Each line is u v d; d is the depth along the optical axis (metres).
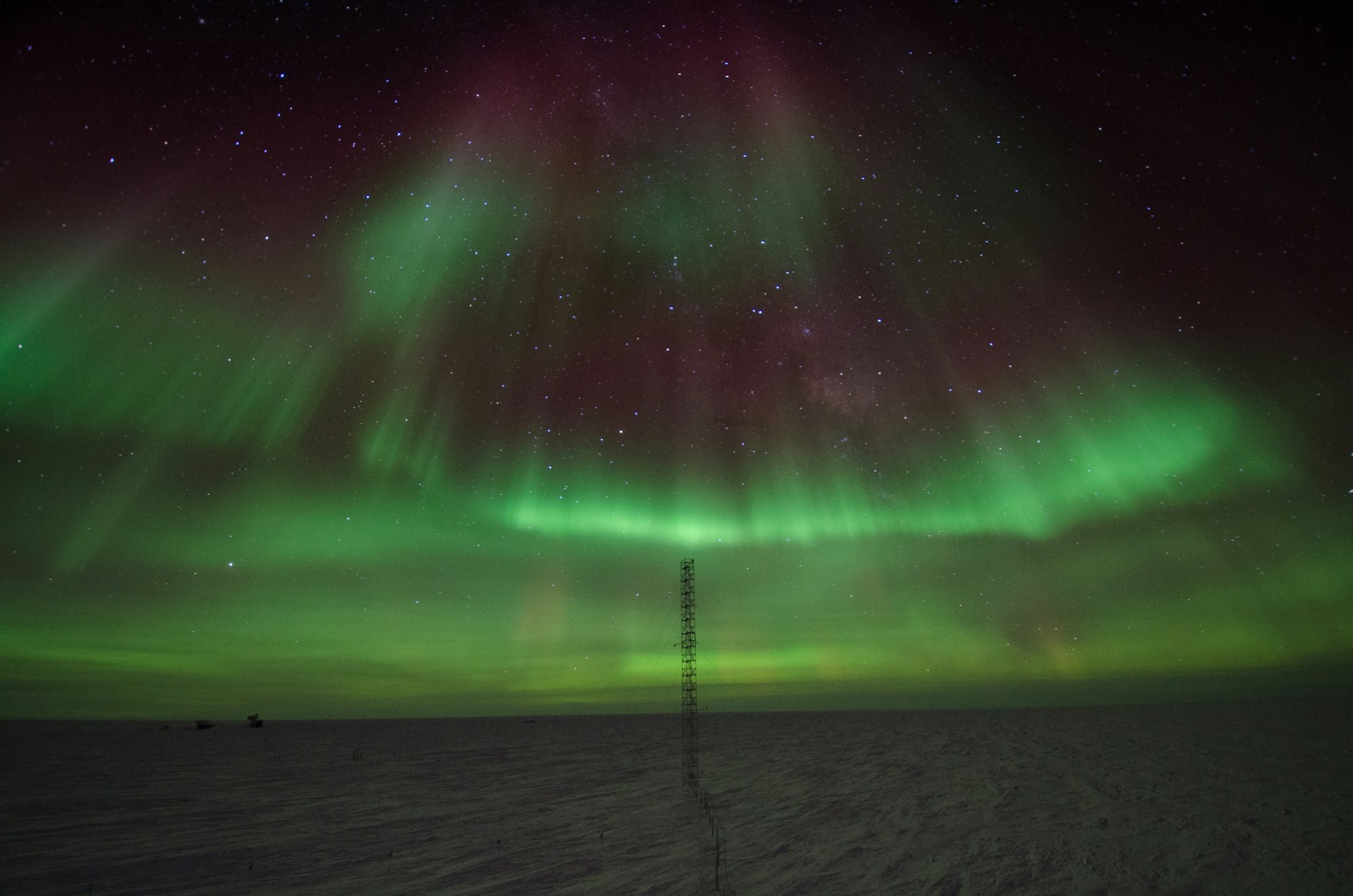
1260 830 13.91
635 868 12.91
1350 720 45.38
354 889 11.99
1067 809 17.34
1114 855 12.51
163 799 24.08
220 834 17.31
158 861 14.43
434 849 15.08
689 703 28.88
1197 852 12.45
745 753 39.81
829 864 12.70
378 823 18.64
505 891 11.61
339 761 39.34
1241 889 10.31
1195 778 21.55
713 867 12.80
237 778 30.84
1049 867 11.88
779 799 21.48
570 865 13.34
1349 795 17.61
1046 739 39.72
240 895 11.77
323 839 16.48
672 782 26.88
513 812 20.17
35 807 22.20
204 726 92.00
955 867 12.13
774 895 10.83
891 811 18.30
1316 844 12.67
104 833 17.62
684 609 29.91
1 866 14.21
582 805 21.34
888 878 11.62
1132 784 21.06
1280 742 31.41
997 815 17.05
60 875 13.44
